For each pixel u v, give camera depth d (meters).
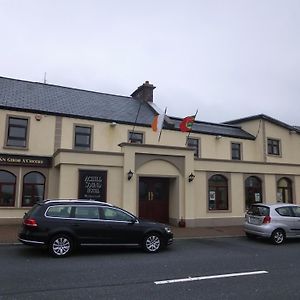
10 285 7.39
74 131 20.88
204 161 20.27
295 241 14.89
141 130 22.69
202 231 17.52
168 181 20.11
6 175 18.83
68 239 10.87
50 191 19.34
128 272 8.73
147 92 27.11
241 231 17.84
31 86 23.45
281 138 28.02
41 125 20.09
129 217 11.77
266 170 22.14
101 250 11.98
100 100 24.84
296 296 6.82
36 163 19.22
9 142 19.36
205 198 20.03
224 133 26.30
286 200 22.97
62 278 8.03
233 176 21.08
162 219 19.75
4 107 19.28
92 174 17.58
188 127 21.61
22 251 11.50
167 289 7.26
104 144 21.50
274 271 8.99
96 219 11.34
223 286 7.52
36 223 10.66
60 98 22.97
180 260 10.38
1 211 18.36
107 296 6.74
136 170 18.22
